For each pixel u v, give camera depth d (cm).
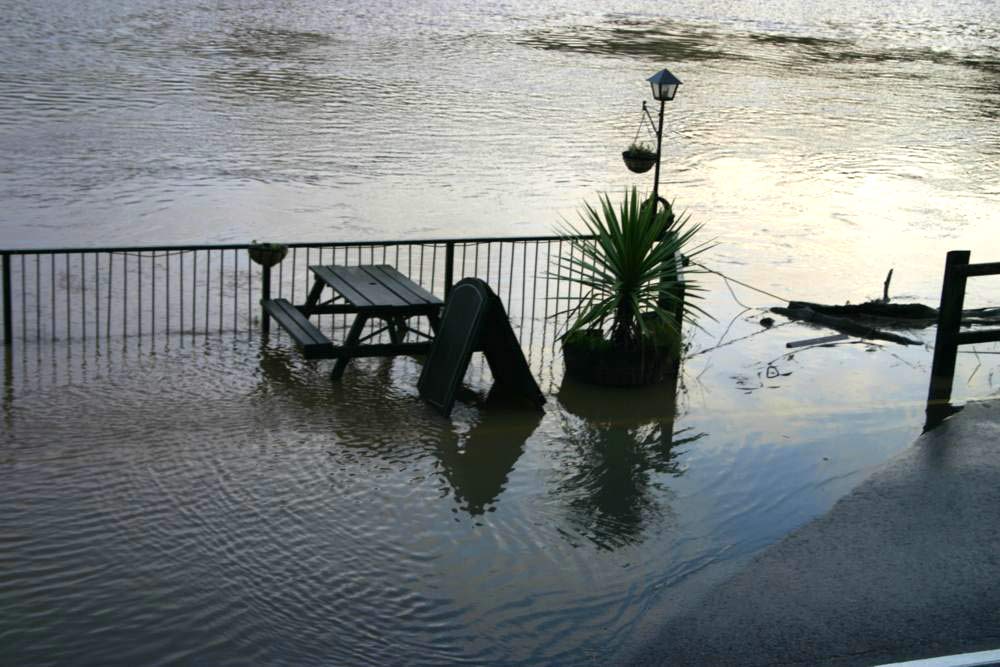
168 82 2666
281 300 1002
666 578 600
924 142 2514
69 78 2625
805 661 494
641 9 5791
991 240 1595
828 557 604
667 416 854
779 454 781
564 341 940
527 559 617
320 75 2959
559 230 1484
